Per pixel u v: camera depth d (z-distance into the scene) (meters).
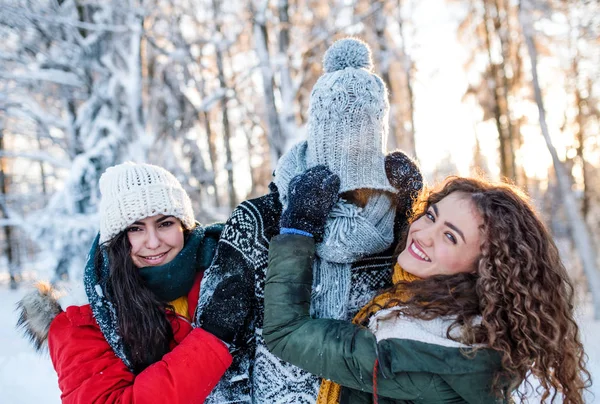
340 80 1.37
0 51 7.14
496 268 1.28
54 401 3.91
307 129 1.45
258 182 15.48
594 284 7.60
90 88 7.53
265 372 1.40
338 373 1.22
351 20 8.45
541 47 9.83
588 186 11.30
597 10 7.64
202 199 10.47
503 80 12.99
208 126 13.51
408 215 1.54
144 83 8.00
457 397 1.22
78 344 1.36
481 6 13.13
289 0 8.96
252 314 1.41
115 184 1.42
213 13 8.43
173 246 1.46
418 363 1.18
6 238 13.41
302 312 1.28
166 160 9.12
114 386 1.29
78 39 7.16
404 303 1.29
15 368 4.48
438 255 1.32
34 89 7.92
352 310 1.44
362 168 1.37
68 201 7.09
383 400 1.28
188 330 1.48
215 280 1.38
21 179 11.70
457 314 1.25
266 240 1.40
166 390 1.24
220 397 1.42
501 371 1.22
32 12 6.73
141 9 7.25
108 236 1.42
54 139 8.16
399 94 12.90
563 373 1.34
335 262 1.37
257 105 9.45
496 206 1.32
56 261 7.00
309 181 1.30
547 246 1.34
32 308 1.45
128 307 1.36
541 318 1.28
